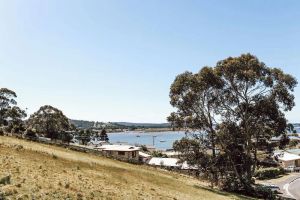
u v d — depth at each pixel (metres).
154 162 94.62
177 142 58.75
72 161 38.06
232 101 57.19
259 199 50.50
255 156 57.91
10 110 116.06
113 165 46.47
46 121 115.19
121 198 23.73
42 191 19.23
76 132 167.00
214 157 58.38
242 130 57.47
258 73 54.81
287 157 112.38
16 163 27.02
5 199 16.12
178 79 56.41
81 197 20.58
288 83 54.38
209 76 55.12
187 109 57.50
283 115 55.12
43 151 41.31
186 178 61.00
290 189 68.94
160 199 28.09
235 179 56.97
